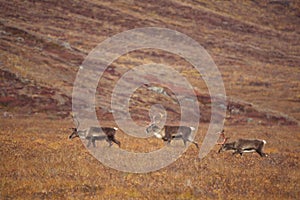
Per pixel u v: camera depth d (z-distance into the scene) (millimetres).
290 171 66750
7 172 57500
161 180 56812
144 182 55406
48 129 120438
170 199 48406
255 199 49625
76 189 51406
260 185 56406
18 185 51594
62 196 48531
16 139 86188
